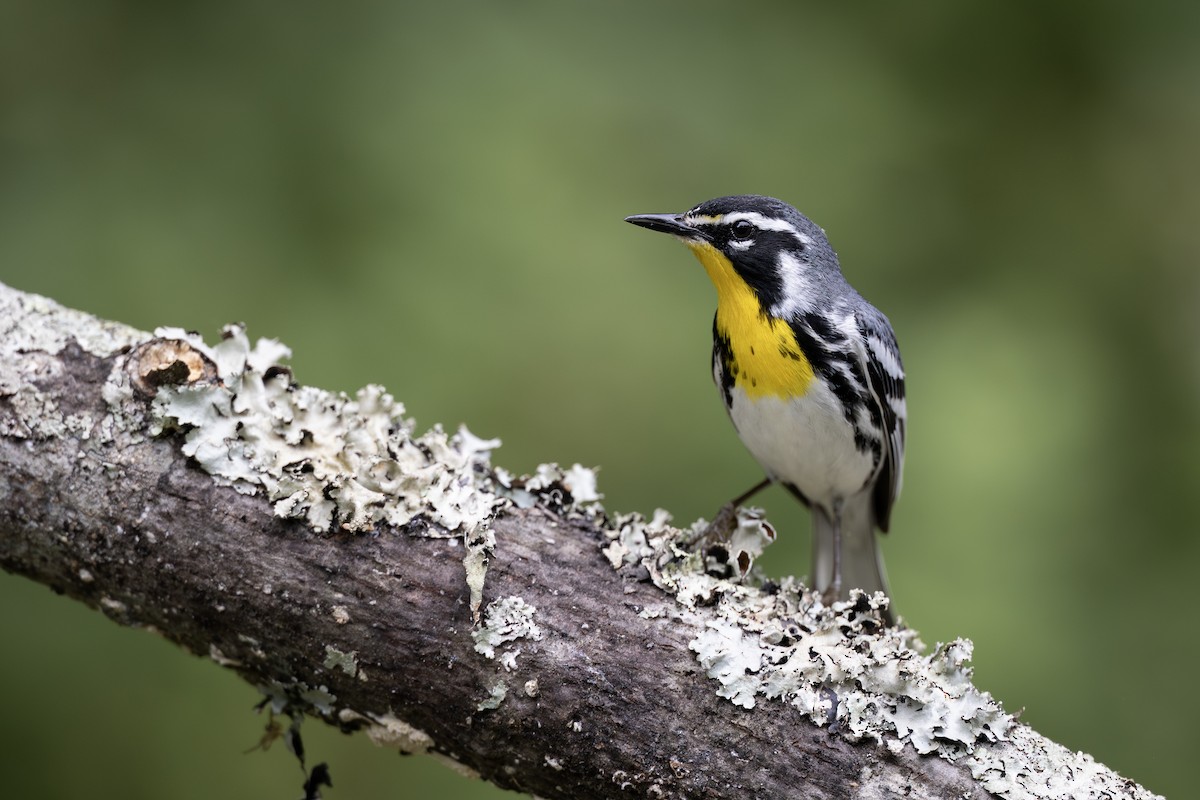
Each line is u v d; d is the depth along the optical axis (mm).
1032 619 10664
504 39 12625
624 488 11648
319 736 10453
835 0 13664
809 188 12945
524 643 5727
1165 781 10250
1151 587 11414
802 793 5562
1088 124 13711
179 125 11680
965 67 13602
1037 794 5512
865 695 5672
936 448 11484
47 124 11531
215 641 5973
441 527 5918
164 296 10938
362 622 5758
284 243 11422
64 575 6000
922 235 13078
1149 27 13531
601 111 12570
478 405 11336
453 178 11789
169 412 5867
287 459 5926
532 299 11695
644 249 12172
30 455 5848
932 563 11000
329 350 11148
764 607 6082
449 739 5848
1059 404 11781
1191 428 12484
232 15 12156
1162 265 13250
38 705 10008
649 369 11766
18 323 6043
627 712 5660
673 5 13258
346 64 12133
